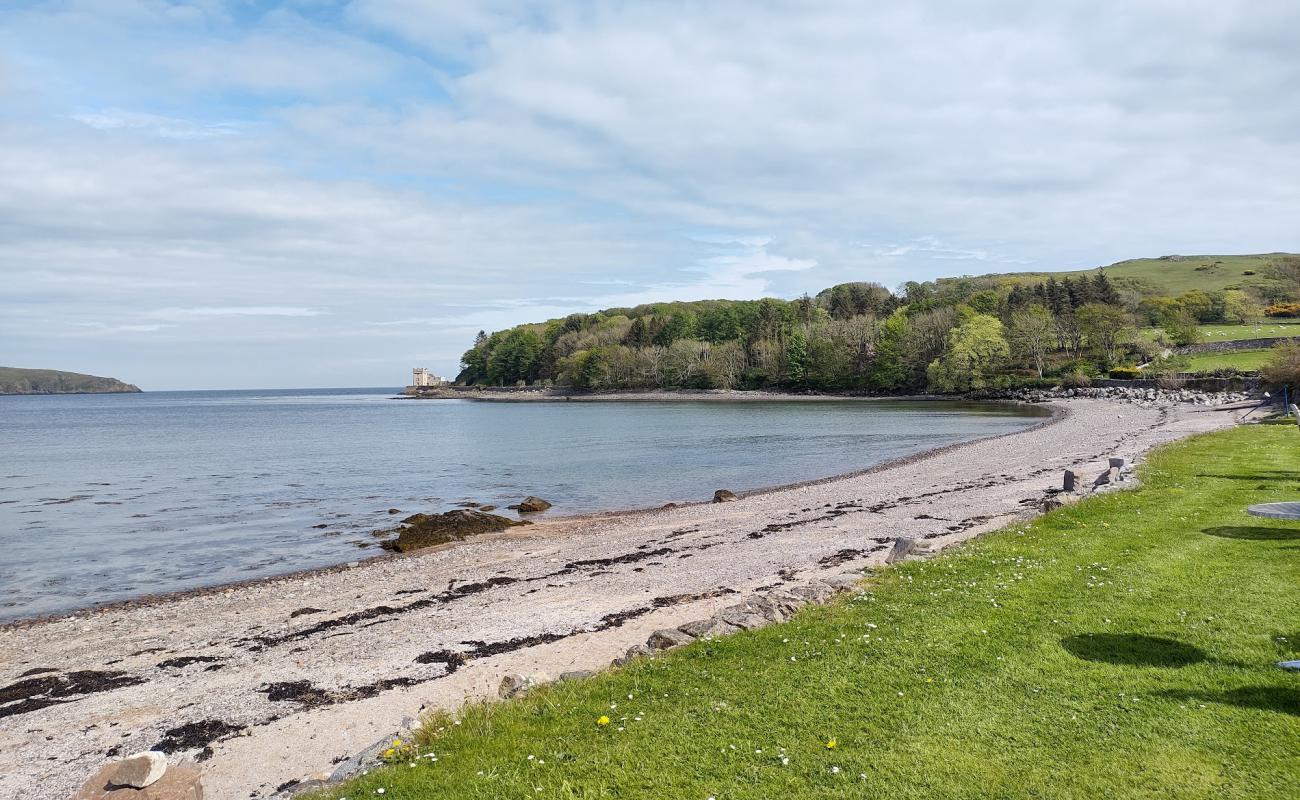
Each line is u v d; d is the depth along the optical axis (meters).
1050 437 50.25
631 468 46.50
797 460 48.50
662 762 7.12
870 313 169.38
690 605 16.12
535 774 7.04
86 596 20.53
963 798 6.28
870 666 9.26
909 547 16.97
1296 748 6.72
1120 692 8.07
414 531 26.81
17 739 11.25
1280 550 13.74
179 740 10.95
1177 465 26.45
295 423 108.56
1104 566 13.35
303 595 19.38
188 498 37.25
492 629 15.38
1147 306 143.62
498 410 141.50
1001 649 9.59
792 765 6.94
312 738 10.73
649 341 189.50
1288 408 51.19
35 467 51.38
